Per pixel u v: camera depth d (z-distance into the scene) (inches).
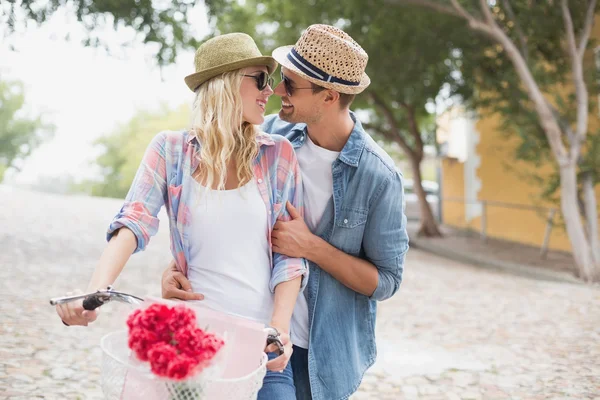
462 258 622.5
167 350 71.3
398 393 209.6
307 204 114.1
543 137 529.0
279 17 639.8
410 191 1079.6
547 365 244.2
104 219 729.0
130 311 79.8
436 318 329.4
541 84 533.3
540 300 389.1
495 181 746.8
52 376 203.2
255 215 98.2
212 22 470.0
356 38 596.7
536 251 641.6
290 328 112.0
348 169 112.5
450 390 213.3
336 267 108.7
